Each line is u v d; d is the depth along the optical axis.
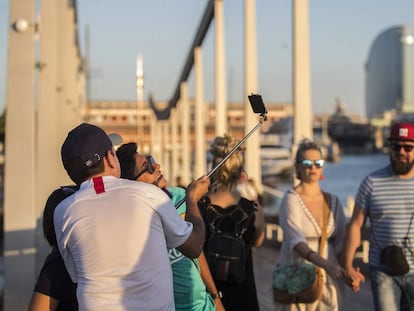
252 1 17.22
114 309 2.64
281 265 4.77
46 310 2.84
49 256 2.93
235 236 4.12
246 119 17.03
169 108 54.00
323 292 4.70
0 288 9.19
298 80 10.52
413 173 4.59
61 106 13.21
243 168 4.30
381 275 4.59
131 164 3.50
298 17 10.55
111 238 2.67
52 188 8.87
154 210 2.75
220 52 23.27
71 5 19.77
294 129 10.49
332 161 125.56
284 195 4.79
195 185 3.12
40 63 8.81
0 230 26.55
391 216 4.57
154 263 2.70
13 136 7.25
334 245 4.82
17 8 7.19
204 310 3.58
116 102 100.56
